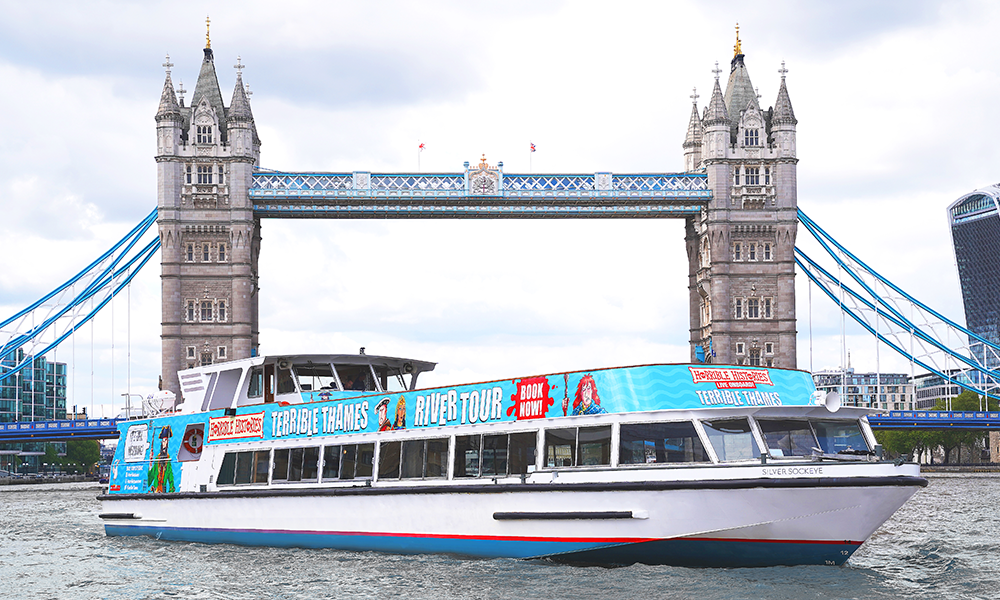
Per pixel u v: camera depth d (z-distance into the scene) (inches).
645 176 4724.4
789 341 4687.5
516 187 4616.1
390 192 4534.9
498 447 1026.1
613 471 939.3
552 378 999.0
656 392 940.0
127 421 1379.2
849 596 850.8
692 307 5000.0
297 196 4542.3
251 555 1124.5
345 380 1277.1
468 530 1023.0
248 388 1261.1
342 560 1058.1
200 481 1269.7
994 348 4886.8
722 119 4722.0
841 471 895.7
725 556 920.9
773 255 4729.3
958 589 904.9
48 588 987.9
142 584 987.9
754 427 925.2
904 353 4948.3
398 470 1096.2
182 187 4530.0
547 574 942.4
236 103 4591.5
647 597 848.9
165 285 4503.0
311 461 1167.6
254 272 4781.0
